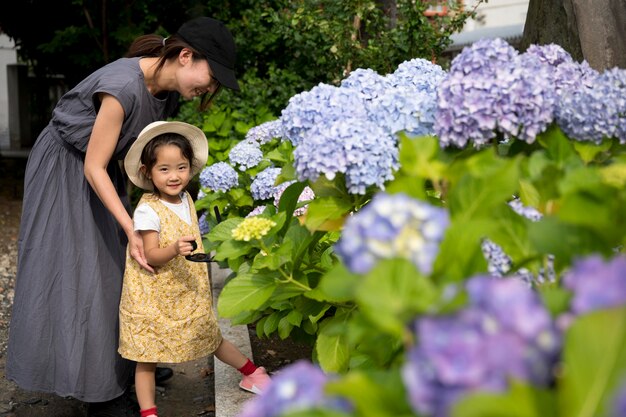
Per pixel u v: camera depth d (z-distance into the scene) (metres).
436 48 6.03
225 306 2.34
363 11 6.01
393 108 2.30
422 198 1.63
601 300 0.94
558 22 3.52
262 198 4.20
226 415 2.99
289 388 1.02
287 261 2.38
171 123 2.96
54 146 3.06
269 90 6.57
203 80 2.99
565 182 1.55
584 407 0.89
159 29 8.64
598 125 2.04
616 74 2.16
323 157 2.08
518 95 2.01
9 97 17.48
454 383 0.85
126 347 2.97
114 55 9.16
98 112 2.96
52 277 3.02
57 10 10.16
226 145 5.88
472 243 1.37
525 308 0.90
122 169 3.32
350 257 1.20
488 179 1.51
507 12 13.22
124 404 3.18
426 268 1.15
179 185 3.00
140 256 2.91
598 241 1.32
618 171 1.74
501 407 0.83
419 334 0.92
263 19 7.80
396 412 1.02
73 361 2.99
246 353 3.67
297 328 3.38
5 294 5.39
